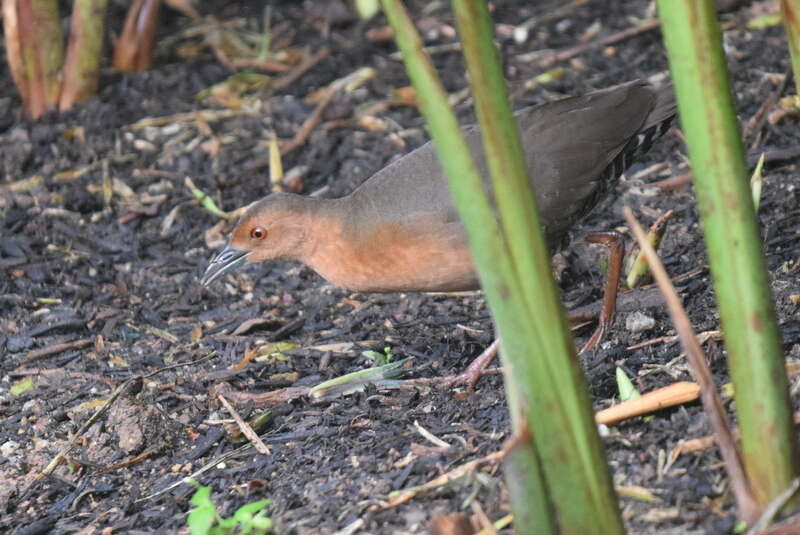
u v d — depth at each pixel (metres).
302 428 9.22
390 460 8.41
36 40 14.53
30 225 12.90
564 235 10.16
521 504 6.04
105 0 14.66
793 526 6.09
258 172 13.53
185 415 9.70
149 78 15.57
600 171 9.80
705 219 6.07
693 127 5.93
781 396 6.25
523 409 5.88
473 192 5.61
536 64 15.09
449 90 14.60
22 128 14.51
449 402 9.20
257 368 10.28
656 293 10.22
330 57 15.88
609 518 6.04
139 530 8.19
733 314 6.14
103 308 11.56
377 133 14.06
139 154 14.01
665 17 5.86
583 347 9.84
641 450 7.82
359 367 10.13
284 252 10.41
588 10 16.34
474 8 5.48
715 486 7.31
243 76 15.52
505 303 5.70
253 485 8.35
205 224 12.87
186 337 11.01
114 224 12.92
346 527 7.57
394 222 9.60
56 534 8.30
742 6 15.48
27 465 9.23
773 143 12.44
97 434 9.43
